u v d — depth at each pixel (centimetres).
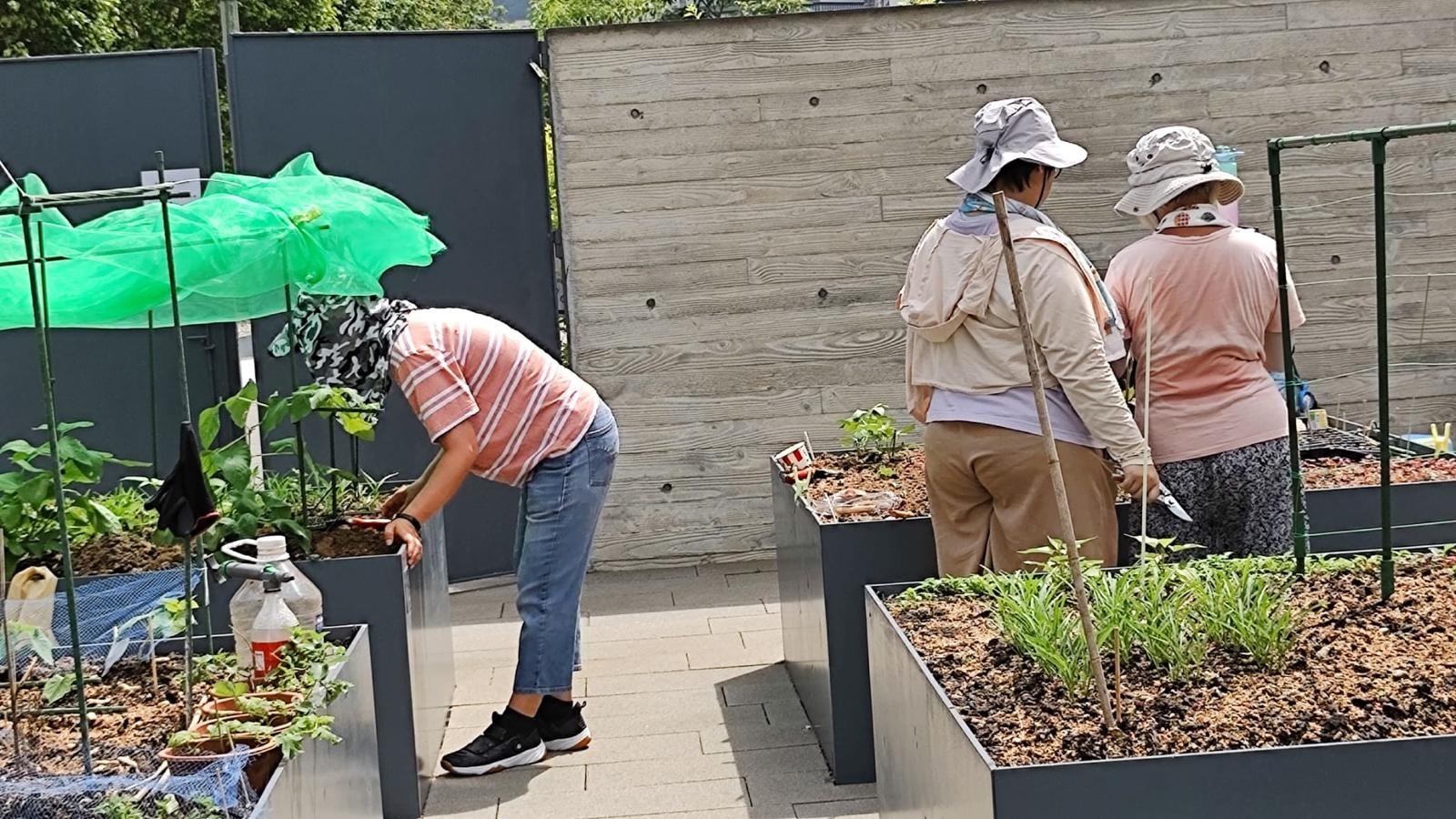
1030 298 356
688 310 649
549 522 416
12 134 611
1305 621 300
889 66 639
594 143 639
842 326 651
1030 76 639
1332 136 309
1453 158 645
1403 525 410
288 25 2155
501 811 393
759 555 662
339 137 619
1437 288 651
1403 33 640
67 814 231
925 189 646
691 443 655
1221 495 394
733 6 1603
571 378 423
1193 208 393
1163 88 640
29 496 385
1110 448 354
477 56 629
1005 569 372
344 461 628
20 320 375
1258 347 397
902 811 297
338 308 397
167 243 269
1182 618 281
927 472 386
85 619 351
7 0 1733
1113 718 244
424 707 413
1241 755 216
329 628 336
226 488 422
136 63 612
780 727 449
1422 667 267
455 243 633
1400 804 218
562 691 426
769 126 641
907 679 284
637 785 407
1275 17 638
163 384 625
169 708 296
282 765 246
